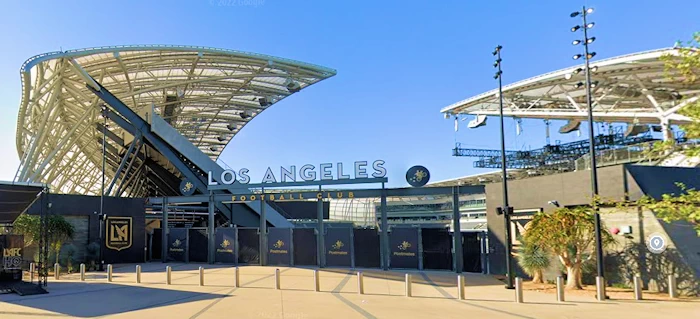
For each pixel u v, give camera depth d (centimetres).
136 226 3791
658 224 1884
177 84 6041
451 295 1819
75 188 9350
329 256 3117
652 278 1892
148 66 5381
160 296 1786
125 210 3744
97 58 4803
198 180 4319
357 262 3058
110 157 6091
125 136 5062
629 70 4338
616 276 2020
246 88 6856
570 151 6475
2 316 1382
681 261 1806
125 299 1712
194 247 3662
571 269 1984
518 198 2481
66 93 5012
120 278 2505
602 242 1900
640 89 4991
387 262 2880
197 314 1376
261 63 5797
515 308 1487
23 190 2120
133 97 6300
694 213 979
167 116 7525
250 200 3409
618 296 1742
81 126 5816
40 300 1703
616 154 2800
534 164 6988
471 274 2634
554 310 1445
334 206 8838
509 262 2039
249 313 1388
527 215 2406
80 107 5291
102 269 3133
